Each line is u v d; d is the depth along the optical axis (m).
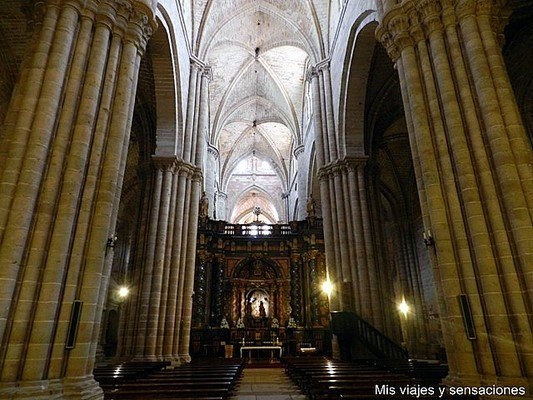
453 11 7.97
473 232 6.59
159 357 12.86
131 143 20.88
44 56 6.93
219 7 19.88
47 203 6.21
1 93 14.27
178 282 14.43
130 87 8.06
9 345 5.38
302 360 13.67
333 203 15.81
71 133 6.87
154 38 13.27
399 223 25.38
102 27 7.82
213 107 28.72
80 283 6.36
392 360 12.15
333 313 13.77
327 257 15.34
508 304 6.04
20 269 5.79
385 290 14.14
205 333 24.05
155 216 14.27
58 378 5.68
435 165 7.41
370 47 14.54
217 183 35.31
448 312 6.65
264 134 37.16
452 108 7.33
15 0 12.05
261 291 27.73
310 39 20.56
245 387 10.45
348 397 4.77
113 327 27.72
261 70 28.31
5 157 6.29
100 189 7.00
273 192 45.03
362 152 15.84
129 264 14.28
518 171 6.47
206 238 26.00
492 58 7.26
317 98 18.58
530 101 14.41
